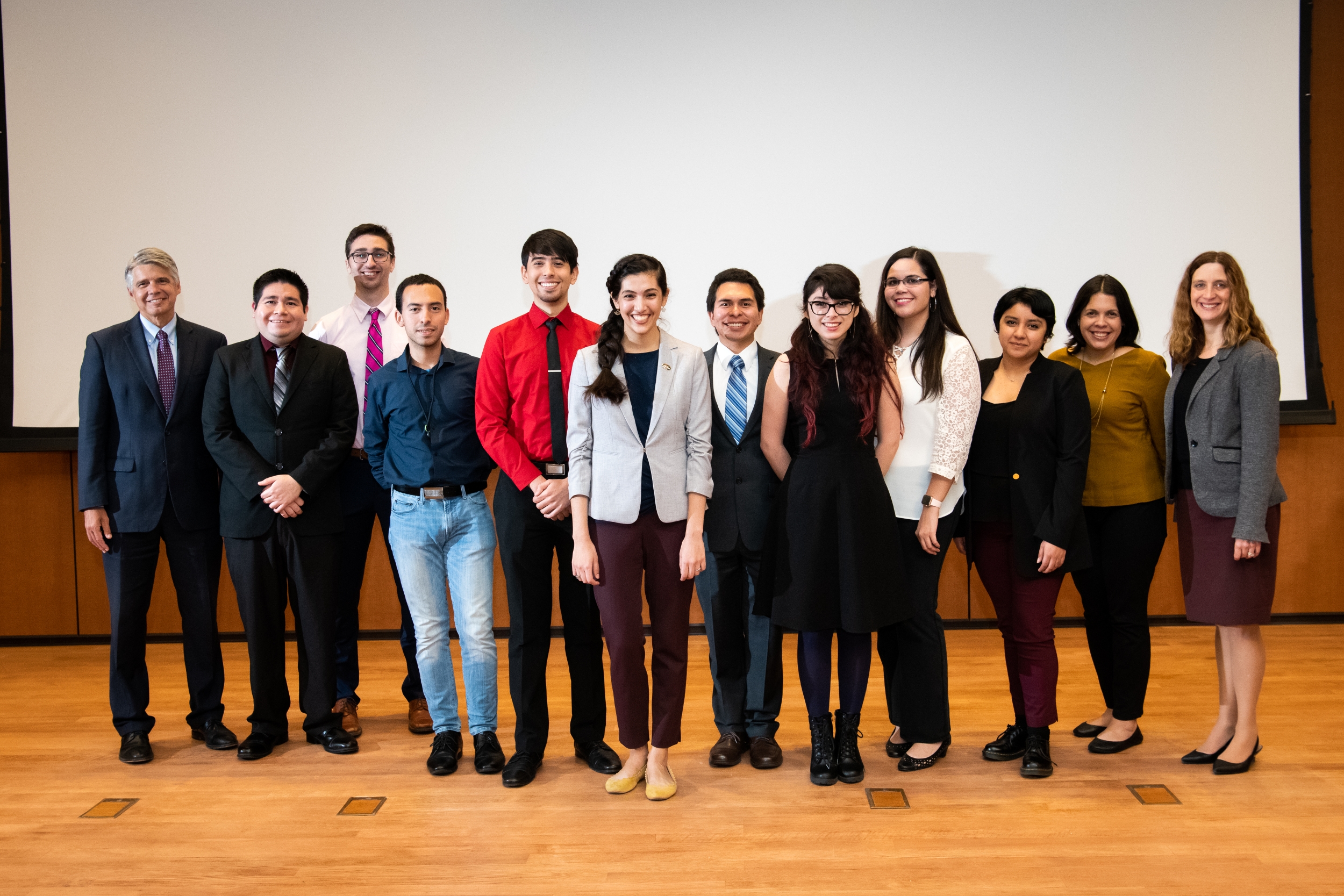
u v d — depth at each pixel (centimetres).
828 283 215
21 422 383
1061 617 394
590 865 188
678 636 219
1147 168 376
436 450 239
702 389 219
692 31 377
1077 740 259
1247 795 218
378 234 290
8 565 392
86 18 377
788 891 176
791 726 276
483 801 220
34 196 380
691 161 380
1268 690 300
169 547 260
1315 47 383
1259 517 219
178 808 219
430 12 378
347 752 254
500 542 233
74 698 314
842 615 216
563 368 233
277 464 249
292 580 259
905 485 229
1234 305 229
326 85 380
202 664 263
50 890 180
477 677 242
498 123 380
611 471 212
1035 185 377
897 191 379
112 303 384
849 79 376
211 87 379
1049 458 230
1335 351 392
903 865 186
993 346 382
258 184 382
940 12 374
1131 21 373
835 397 219
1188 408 234
